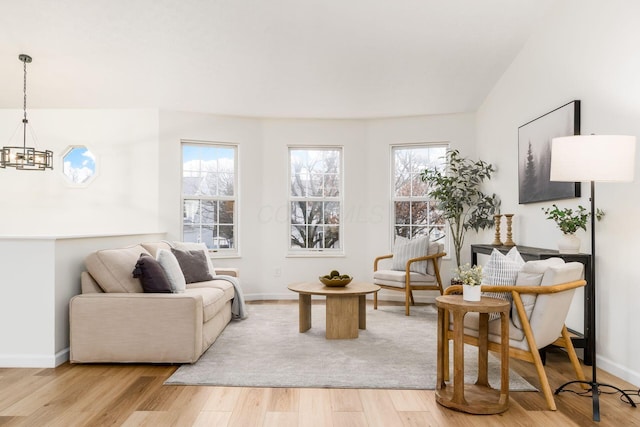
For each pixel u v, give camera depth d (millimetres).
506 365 2664
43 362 3365
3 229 6086
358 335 4324
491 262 3020
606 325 3408
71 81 5477
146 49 5016
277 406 2668
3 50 4934
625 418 2537
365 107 6207
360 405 2693
